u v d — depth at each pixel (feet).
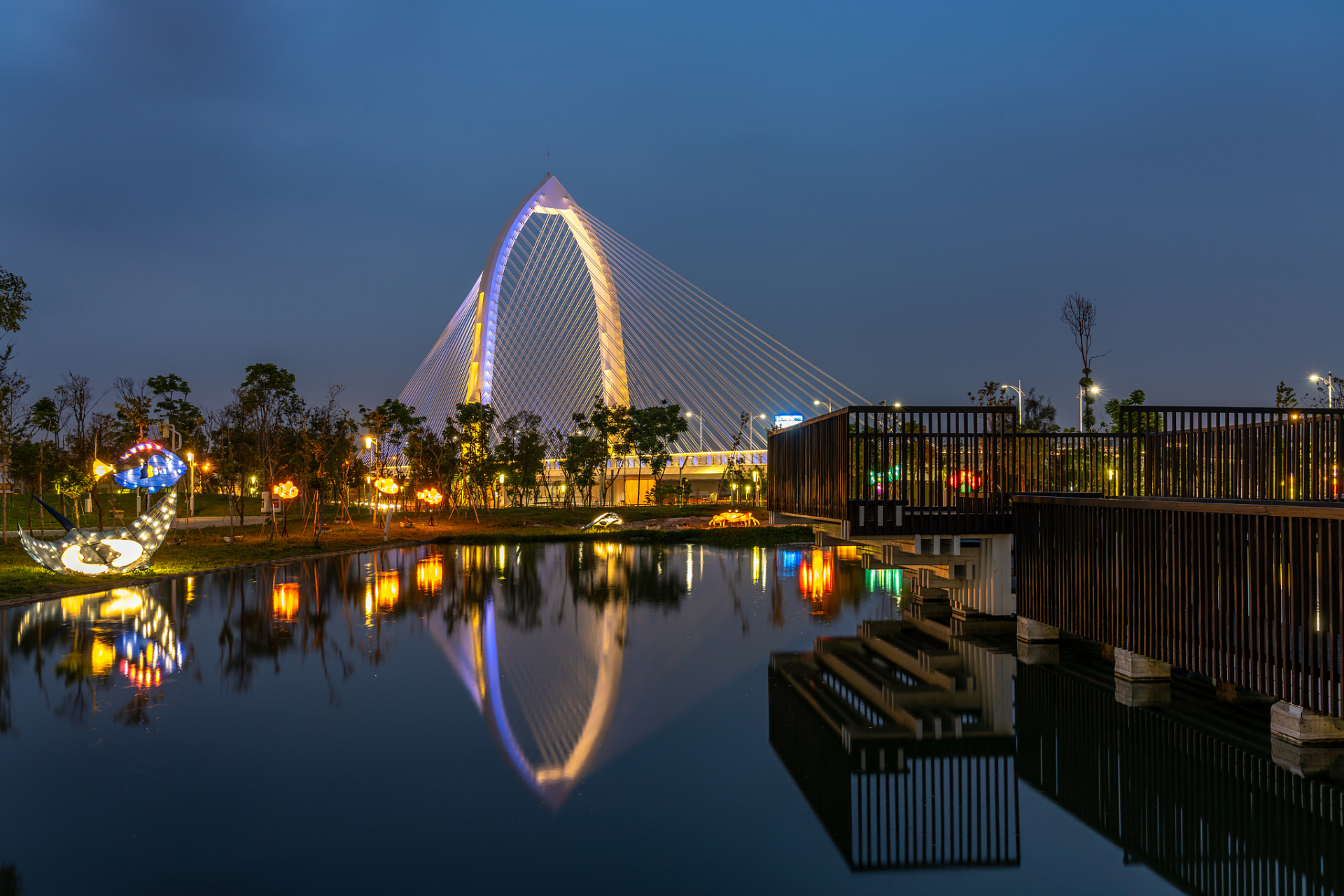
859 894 19.12
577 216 280.92
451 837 21.95
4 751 28.37
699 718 33.09
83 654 43.93
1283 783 26.25
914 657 44.70
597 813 23.75
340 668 40.96
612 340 297.53
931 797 25.38
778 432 75.41
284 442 161.27
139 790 24.86
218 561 94.53
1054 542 44.14
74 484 144.56
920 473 51.93
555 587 75.72
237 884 19.16
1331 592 25.18
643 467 350.02
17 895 18.53
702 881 19.65
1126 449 54.44
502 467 251.39
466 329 284.20
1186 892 19.40
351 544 130.62
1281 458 44.80
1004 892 19.56
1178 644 33.19
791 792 25.54
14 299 76.48
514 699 35.58
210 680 38.52
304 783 25.64
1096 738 30.78
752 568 94.48
